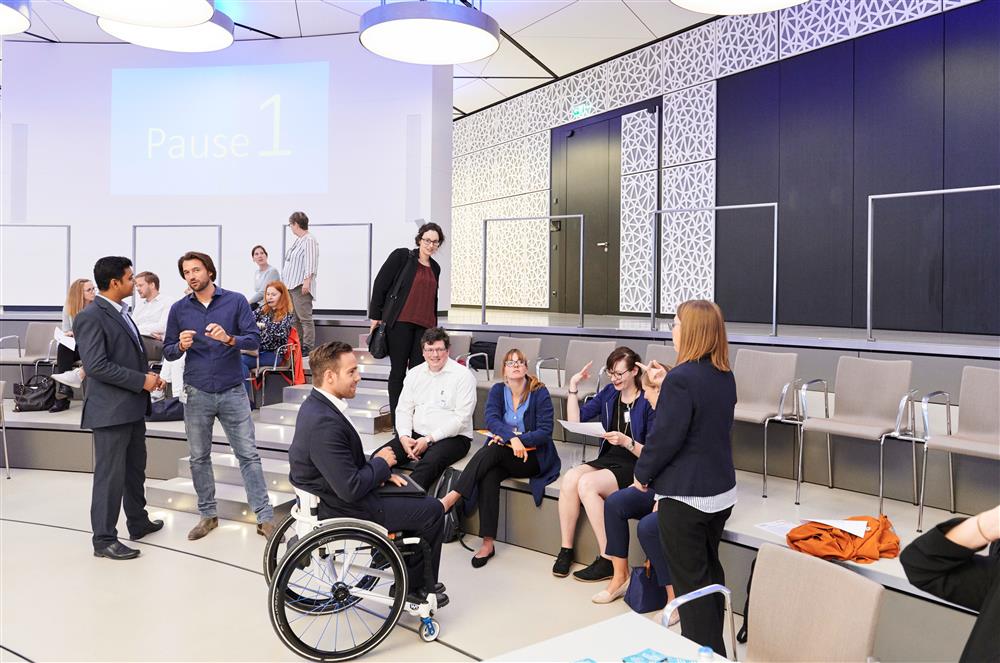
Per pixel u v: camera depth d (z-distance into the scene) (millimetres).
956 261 5969
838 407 4277
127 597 3488
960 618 2707
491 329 6449
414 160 7961
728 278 7719
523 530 4258
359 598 3279
